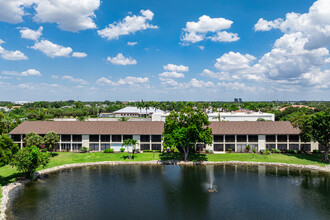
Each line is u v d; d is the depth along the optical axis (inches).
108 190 1791.3
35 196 1662.2
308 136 2593.5
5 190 1723.7
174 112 2691.9
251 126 3041.3
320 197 1656.0
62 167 2393.0
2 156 1713.8
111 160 2632.9
